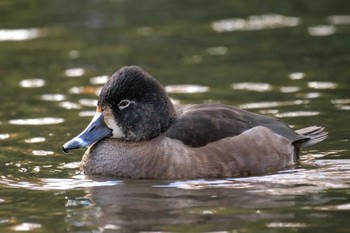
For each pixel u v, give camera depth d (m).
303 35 19.62
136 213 10.18
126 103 11.97
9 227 9.85
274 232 9.39
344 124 13.69
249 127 12.15
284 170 11.94
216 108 12.30
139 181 11.58
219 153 11.73
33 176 11.91
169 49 19.17
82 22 21.56
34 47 19.73
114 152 11.95
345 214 9.90
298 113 14.39
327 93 15.49
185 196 10.81
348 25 20.14
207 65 17.84
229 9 22.30
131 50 19.22
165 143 11.77
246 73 17.11
